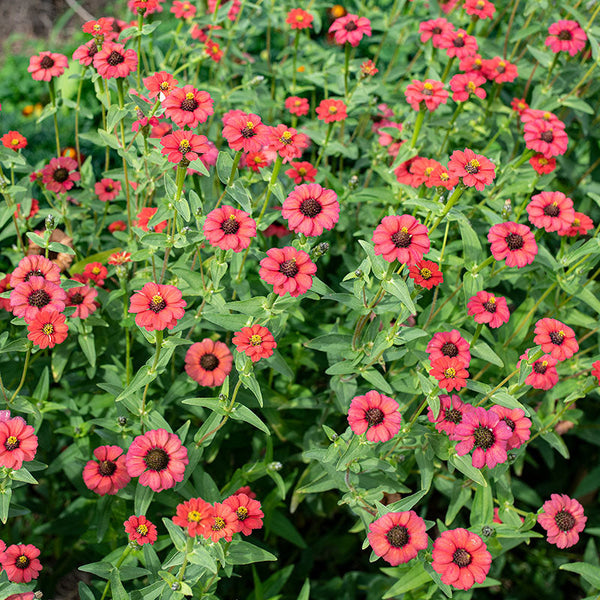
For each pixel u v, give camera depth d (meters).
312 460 1.10
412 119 1.20
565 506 0.98
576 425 1.20
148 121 1.05
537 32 1.32
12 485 0.96
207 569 0.95
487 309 1.01
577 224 1.09
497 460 0.93
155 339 0.98
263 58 1.44
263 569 1.20
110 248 1.21
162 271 1.06
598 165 1.32
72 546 1.18
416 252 0.93
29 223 1.16
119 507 1.04
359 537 1.24
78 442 1.08
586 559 1.10
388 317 1.06
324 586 1.19
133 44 1.20
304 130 1.21
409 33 1.41
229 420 1.11
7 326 1.17
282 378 1.17
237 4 1.31
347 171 1.31
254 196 1.14
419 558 0.94
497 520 1.04
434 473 1.08
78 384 1.14
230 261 1.07
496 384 1.11
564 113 1.31
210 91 1.25
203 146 0.98
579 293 1.10
